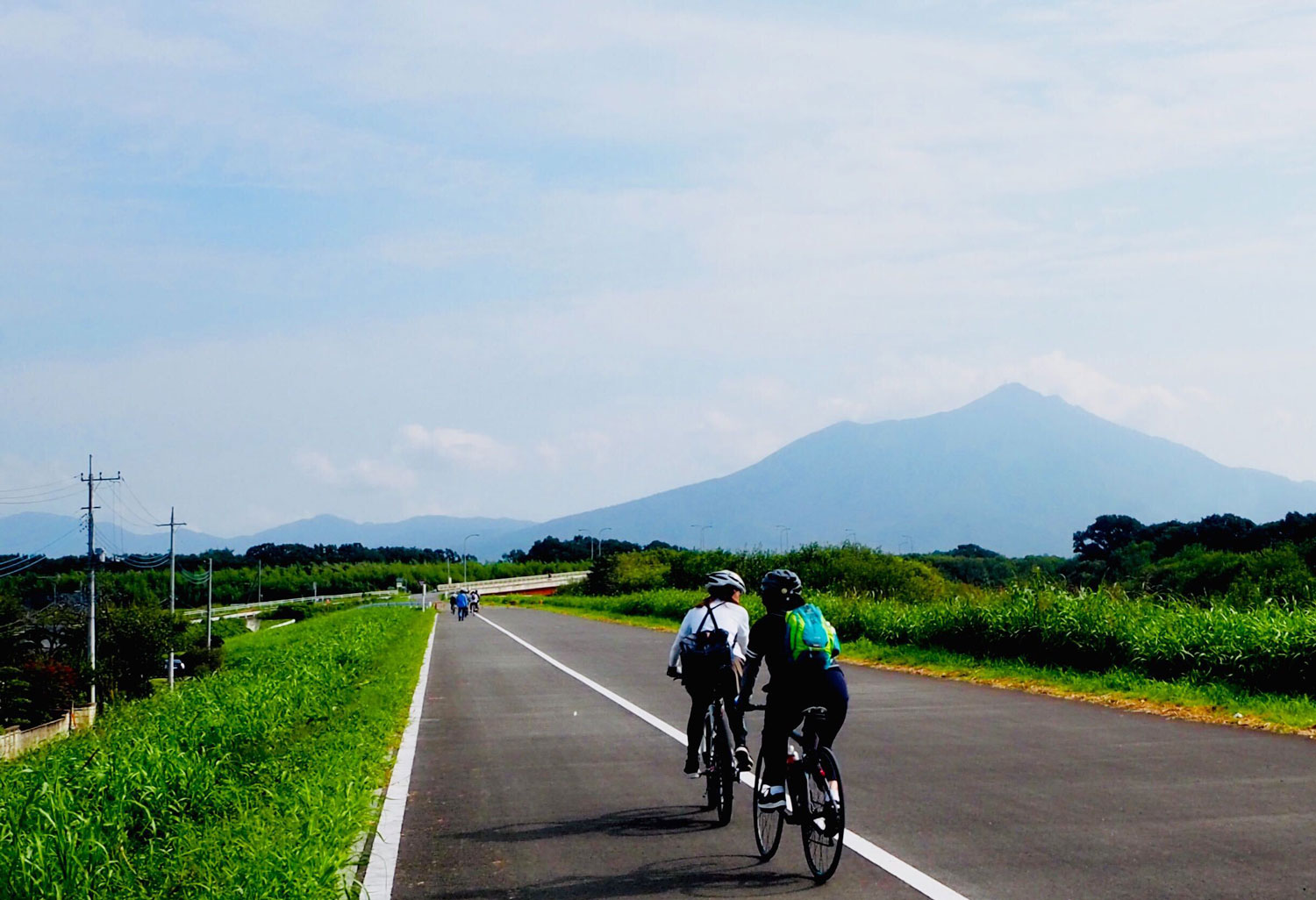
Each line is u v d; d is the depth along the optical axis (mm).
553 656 25469
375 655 25656
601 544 169875
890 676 17953
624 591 72750
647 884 6250
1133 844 6637
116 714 18062
